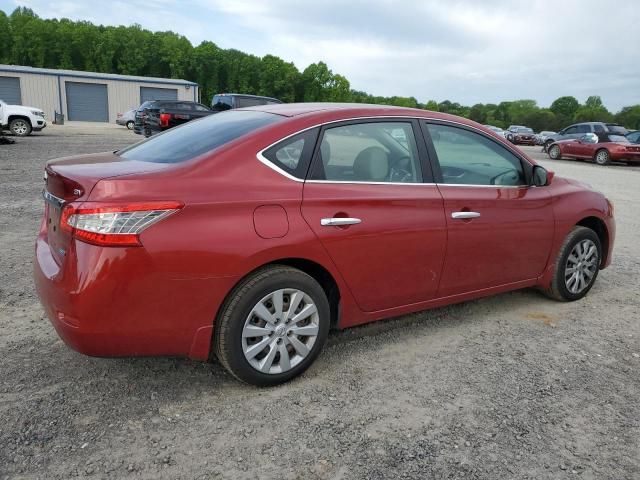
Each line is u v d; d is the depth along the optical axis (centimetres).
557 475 246
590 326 423
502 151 414
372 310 348
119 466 239
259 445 259
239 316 289
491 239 393
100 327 258
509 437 273
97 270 252
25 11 7188
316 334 319
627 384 332
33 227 650
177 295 269
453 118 392
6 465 236
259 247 285
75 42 6356
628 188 1278
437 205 359
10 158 1316
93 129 3084
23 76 3759
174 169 280
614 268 592
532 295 493
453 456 256
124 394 297
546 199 432
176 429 268
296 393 307
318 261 309
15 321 384
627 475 248
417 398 306
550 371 345
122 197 257
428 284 367
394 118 358
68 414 276
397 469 246
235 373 297
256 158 297
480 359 358
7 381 304
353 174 331
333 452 256
